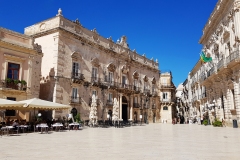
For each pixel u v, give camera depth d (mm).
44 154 8820
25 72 24469
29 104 19531
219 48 30766
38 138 15180
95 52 36344
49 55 30359
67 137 15875
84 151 9539
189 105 62719
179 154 8820
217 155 8594
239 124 23500
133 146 11125
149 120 50812
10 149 10180
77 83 32125
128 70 44312
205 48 39344
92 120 30375
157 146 11141
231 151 9531
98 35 37188
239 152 9281
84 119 32750
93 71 35688
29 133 19328
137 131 22781
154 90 53938
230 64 23656
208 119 36438
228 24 26797
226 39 28188
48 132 20438
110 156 8367
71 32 31641
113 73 40250
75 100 31625
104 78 37719
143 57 50750
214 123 30547
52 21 30969
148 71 52188
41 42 31609
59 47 29891
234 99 25891
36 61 25672
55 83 28953
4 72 22703
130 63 45406
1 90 21953
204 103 42500
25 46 24672
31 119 24828
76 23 32969
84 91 33406
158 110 54938
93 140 13914
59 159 7809
